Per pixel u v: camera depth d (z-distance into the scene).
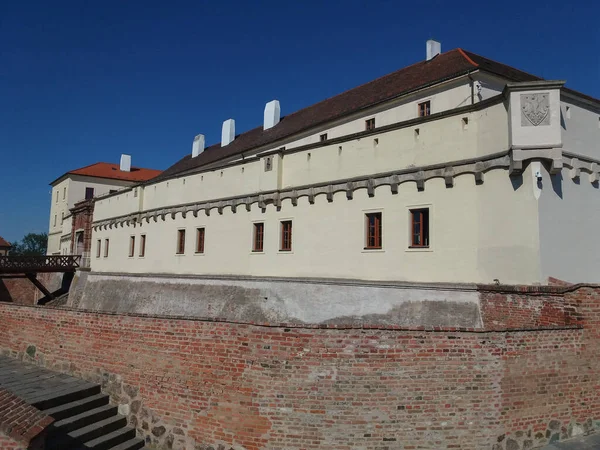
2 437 7.00
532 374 9.40
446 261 15.57
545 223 13.49
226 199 24.61
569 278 13.87
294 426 8.65
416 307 15.38
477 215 14.93
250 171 23.47
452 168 15.62
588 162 15.09
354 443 8.52
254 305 21.08
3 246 70.06
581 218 14.64
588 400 9.95
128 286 30.77
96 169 60.38
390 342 8.78
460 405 8.81
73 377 11.38
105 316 11.06
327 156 19.92
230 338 9.27
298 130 25.94
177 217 28.41
